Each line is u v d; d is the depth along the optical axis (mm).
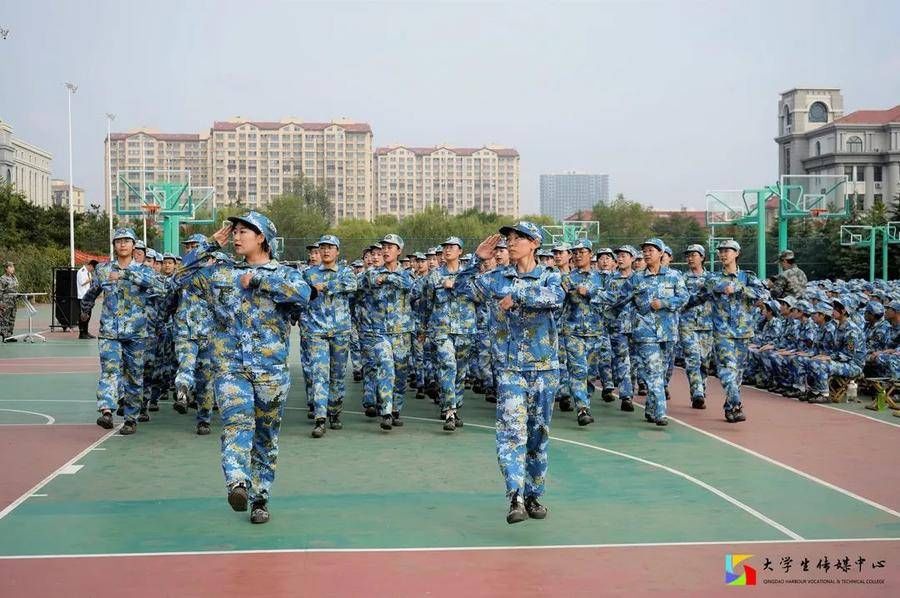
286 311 6625
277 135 101375
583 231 47906
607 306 11289
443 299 10789
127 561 5633
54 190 139125
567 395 11961
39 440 9891
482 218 69688
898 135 71875
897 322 13055
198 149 100125
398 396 11102
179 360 10109
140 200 26984
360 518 6672
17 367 18125
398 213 110812
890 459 8781
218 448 9453
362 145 103438
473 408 12648
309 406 11453
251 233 6520
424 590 5113
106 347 9961
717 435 10156
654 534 6242
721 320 10883
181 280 9914
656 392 10648
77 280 26656
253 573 5402
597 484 7754
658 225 69125
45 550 5859
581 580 5293
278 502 7168
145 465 8578
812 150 76500
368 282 11094
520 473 6402
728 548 5922
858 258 43938
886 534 6250
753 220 32531
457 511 6887
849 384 12766
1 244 46750
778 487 7613
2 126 89938
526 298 6340
